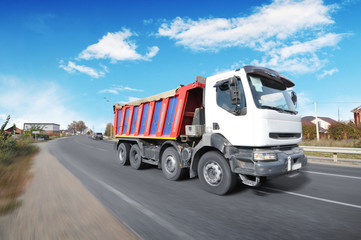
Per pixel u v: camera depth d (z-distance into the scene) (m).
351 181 5.35
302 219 2.99
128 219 2.95
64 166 7.71
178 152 5.35
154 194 4.23
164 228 2.67
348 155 11.10
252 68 4.14
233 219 2.99
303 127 22.58
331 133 19.02
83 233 2.49
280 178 5.67
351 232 2.58
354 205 3.58
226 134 4.27
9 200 3.64
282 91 4.78
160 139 6.61
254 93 4.00
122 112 8.54
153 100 6.66
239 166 3.91
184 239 2.40
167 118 6.07
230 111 4.23
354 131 14.45
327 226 2.76
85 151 14.42
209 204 3.63
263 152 3.64
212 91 4.71
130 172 6.69
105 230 2.58
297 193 4.31
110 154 12.41
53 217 2.96
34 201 3.64
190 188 4.73
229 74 4.39
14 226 2.67
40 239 2.34
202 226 2.75
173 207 3.47
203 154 4.63
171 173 5.54
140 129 7.32
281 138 4.14
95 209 3.31
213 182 4.31
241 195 4.18
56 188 4.51
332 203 3.68
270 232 2.59
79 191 4.30
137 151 7.26
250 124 3.84
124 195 4.12
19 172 6.23
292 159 3.99
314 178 5.70
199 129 5.05
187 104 5.66
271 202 3.74
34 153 12.48
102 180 5.45
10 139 13.20
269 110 3.93
